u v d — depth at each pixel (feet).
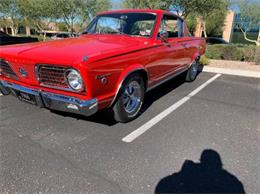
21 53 10.53
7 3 76.02
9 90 12.15
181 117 13.75
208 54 37.86
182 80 22.79
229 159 9.70
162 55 14.17
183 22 18.54
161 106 15.47
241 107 15.65
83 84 9.09
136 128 12.21
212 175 8.72
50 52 10.12
